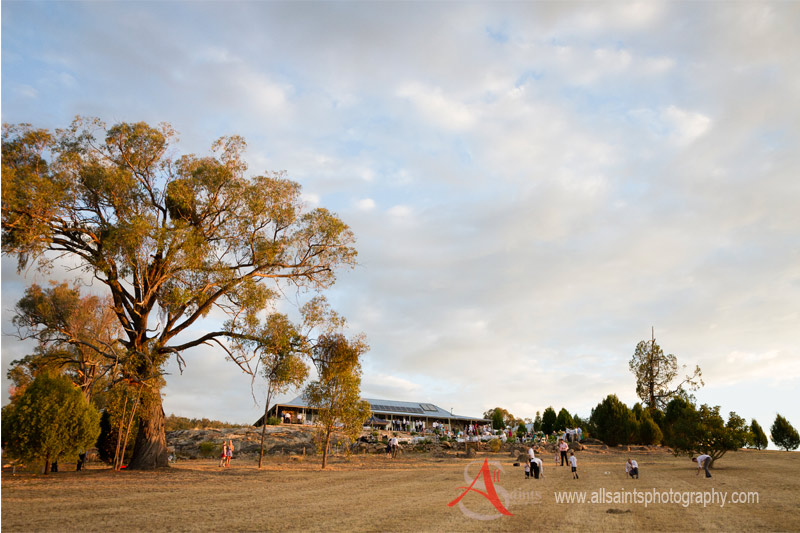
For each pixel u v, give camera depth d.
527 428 62.78
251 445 43.84
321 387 31.61
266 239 30.12
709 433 29.25
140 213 27.58
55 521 12.70
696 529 12.33
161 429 29.17
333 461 36.19
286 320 29.58
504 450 43.88
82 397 24.50
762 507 15.52
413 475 26.80
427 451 43.03
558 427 57.97
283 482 23.00
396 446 40.66
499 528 12.45
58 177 25.42
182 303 27.38
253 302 28.44
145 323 28.69
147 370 27.42
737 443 29.00
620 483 22.34
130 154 28.91
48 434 22.81
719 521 13.30
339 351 31.33
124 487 19.84
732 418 30.22
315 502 16.67
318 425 33.44
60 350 31.52
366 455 41.16
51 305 33.25
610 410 49.81
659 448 46.16
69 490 18.53
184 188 28.58
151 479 23.02
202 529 11.95
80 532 11.52
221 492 19.02
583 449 43.75
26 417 22.80
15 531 11.57
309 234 31.19
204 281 27.97
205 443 42.03
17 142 25.17
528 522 13.29
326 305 31.53
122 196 27.48
